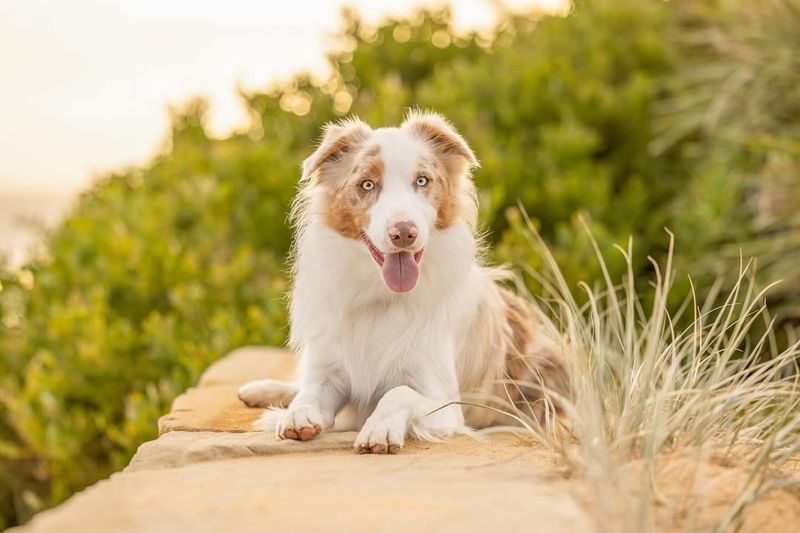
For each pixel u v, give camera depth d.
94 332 7.32
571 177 8.80
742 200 8.80
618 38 10.79
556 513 2.81
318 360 4.37
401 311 4.27
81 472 7.20
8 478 8.10
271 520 2.70
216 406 4.95
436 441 3.95
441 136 4.32
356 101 10.91
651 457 3.25
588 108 9.83
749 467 3.52
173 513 2.76
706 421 3.70
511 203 8.75
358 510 2.82
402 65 11.24
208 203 9.24
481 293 4.59
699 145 9.36
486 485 3.17
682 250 8.16
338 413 4.52
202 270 8.59
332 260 4.26
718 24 9.85
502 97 10.03
